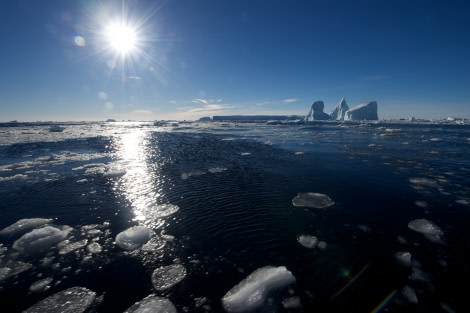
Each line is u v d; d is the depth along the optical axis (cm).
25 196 895
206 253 526
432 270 458
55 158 1698
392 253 514
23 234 622
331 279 441
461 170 1215
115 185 1020
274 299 396
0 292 418
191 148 2161
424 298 391
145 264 492
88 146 2411
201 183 1038
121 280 445
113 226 659
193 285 430
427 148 2005
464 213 700
